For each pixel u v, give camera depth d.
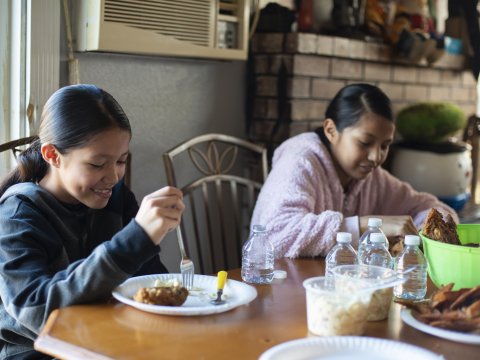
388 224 1.92
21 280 1.38
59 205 1.57
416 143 3.07
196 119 2.64
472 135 3.44
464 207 3.19
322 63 2.79
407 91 3.30
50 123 1.50
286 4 2.81
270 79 2.73
